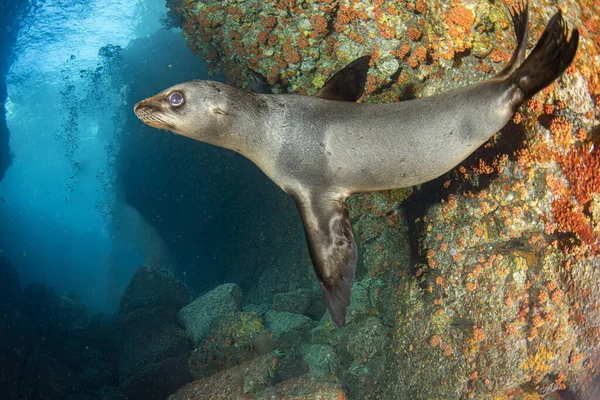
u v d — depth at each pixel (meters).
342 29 2.96
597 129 1.94
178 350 5.06
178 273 8.27
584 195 2.07
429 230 2.87
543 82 1.04
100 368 6.04
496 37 2.30
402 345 2.98
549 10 1.78
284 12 3.08
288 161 1.28
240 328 4.39
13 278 8.08
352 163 1.24
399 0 2.71
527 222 2.34
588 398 2.29
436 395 2.66
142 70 9.03
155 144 8.16
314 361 3.68
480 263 2.54
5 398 5.35
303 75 3.23
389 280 3.49
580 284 2.16
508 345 2.37
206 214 7.59
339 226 1.25
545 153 2.18
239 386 3.46
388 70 2.88
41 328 6.88
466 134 1.15
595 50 1.73
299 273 5.48
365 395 3.18
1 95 10.64
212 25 3.35
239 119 1.27
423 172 1.22
